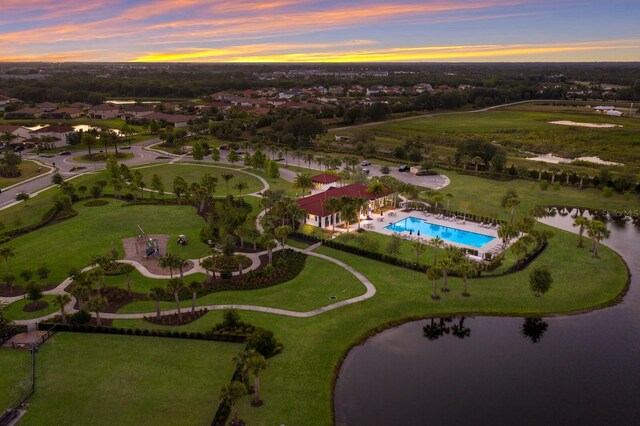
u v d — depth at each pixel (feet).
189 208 348.38
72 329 185.26
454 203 359.05
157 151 574.56
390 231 302.86
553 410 147.13
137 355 169.07
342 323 192.65
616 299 215.10
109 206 352.90
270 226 299.38
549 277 207.21
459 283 227.40
